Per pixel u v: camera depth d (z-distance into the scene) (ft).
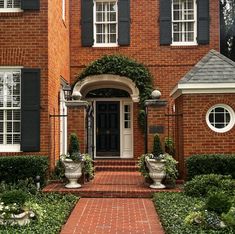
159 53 52.65
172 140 45.88
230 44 68.39
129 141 55.52
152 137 39.50
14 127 39.65
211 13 52.85
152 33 52.90
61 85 47.50
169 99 52.06
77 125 39.47
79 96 39.93
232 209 22.75
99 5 54.44
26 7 39.17
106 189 35.45
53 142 40.83
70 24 53.83
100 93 55.42
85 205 31.68
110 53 53.21
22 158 35.99
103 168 48.21
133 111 52.11
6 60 39.19
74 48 53.67
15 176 35.91
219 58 39.86
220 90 37.76
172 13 53.06
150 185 36.55
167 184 36.58
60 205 29.53
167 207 28.07
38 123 38.86
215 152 37.78
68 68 52.60
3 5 39.75
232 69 38.65
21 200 24.81
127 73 51.06
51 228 23.07
